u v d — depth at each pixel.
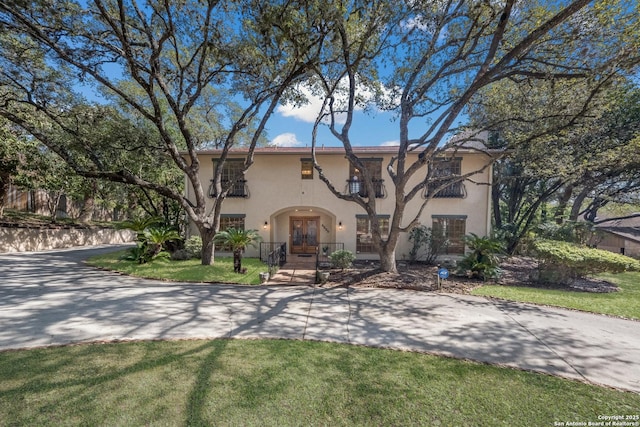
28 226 15.34
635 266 8.04
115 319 5.48
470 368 3.93
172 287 8.07
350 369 3.79
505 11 6.58
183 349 4.27
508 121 9.65
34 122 10.99
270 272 9.34
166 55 10.92
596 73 6.96
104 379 3.40
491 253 9.43
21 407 2.86
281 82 9.88
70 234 17.84
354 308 6.47
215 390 3.23
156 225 13.25
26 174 13.84
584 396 3.35
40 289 7.55
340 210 13.43
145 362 3.83
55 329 4.96
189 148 10.34
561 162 11.35
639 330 5.45
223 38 8.70
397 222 9.60
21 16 7.30
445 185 9.70
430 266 11.58
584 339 4.99
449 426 2.78
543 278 9.23
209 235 10.60
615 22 6.88
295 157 13.59
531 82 9.28
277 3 6.57
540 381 3.64
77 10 7.91
